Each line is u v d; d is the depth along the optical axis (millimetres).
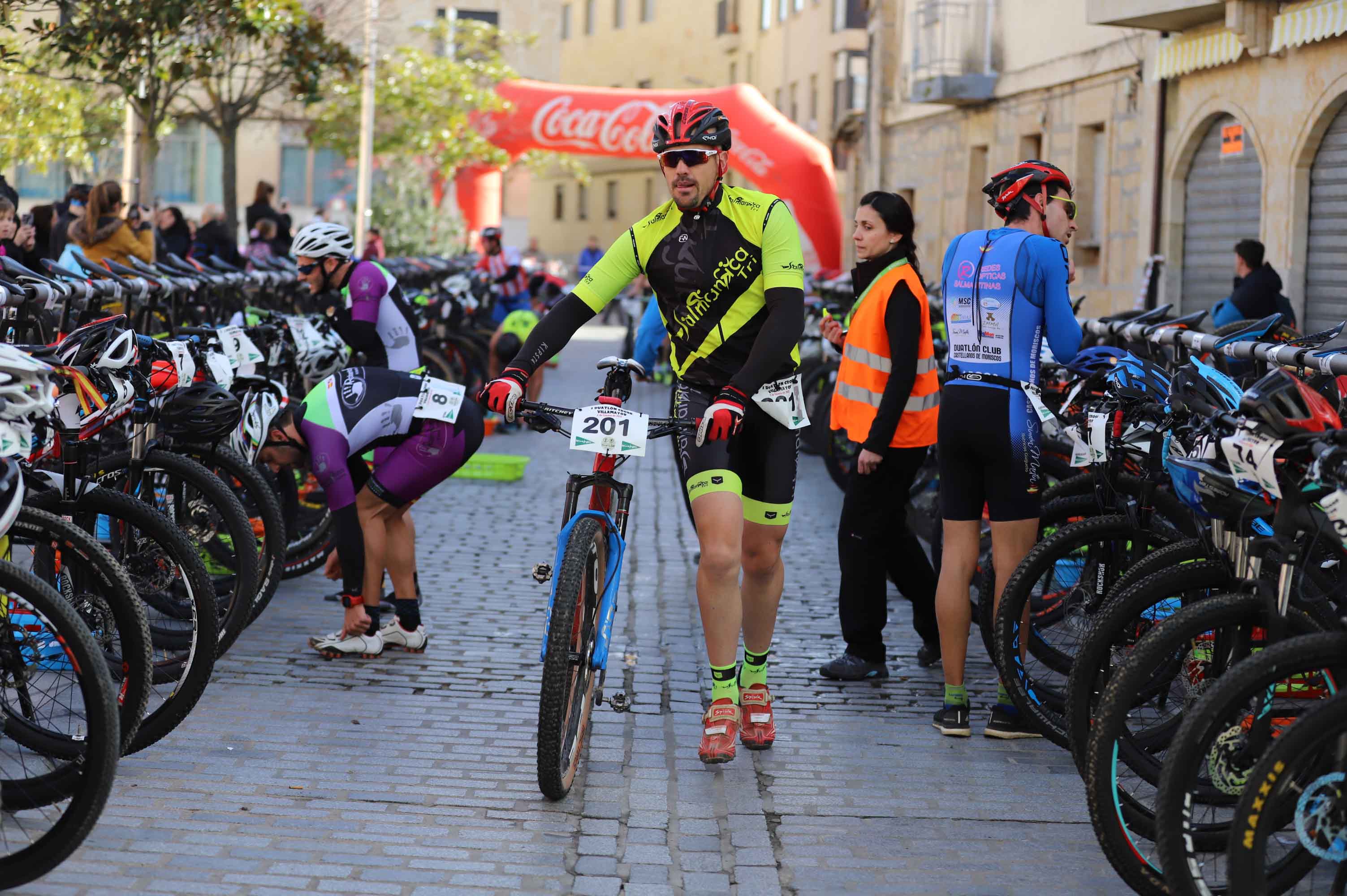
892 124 25688
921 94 21516
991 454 5359
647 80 58406
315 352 7895
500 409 4660
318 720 5426
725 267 4812
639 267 4953
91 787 3740
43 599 3723
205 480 5629
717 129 4738
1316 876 3729
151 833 4258
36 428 4652
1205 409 4707
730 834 4461
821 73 42719
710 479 4906
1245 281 12242
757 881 4105
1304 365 4969
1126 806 3904
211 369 6152
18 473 3752
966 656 5980
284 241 18453
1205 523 4262
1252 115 14328
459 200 27781
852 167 31094
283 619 6906
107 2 10984
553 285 20281
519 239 42594
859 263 6152
